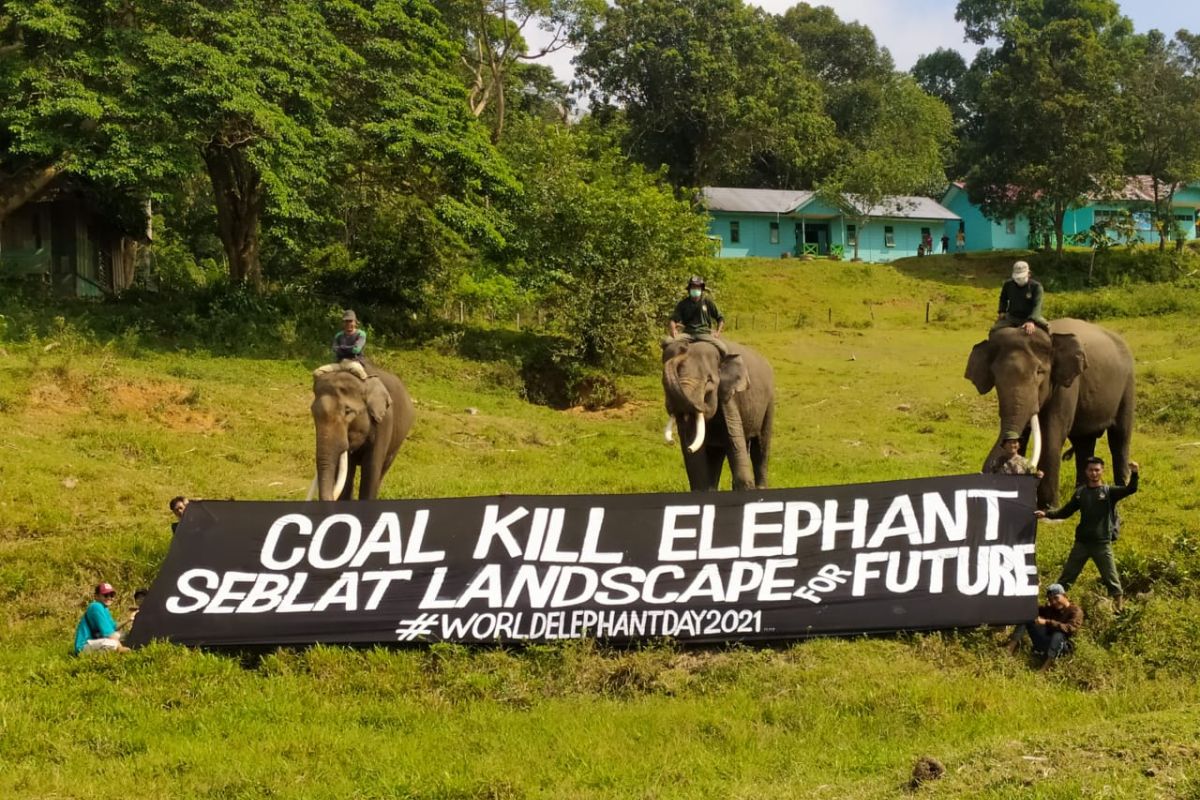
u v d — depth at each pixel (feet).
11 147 73.67
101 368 63.16
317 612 32.71
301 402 66.90
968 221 190.19
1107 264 154.61
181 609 32.78
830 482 52.85
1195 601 33.35
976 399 75.87
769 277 146.30
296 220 81.00
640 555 33.32
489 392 81.35
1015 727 26.84
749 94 177.78
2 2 78.69
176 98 72.02
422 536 33.53
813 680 30.12
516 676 31.12
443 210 84.69
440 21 94.17
